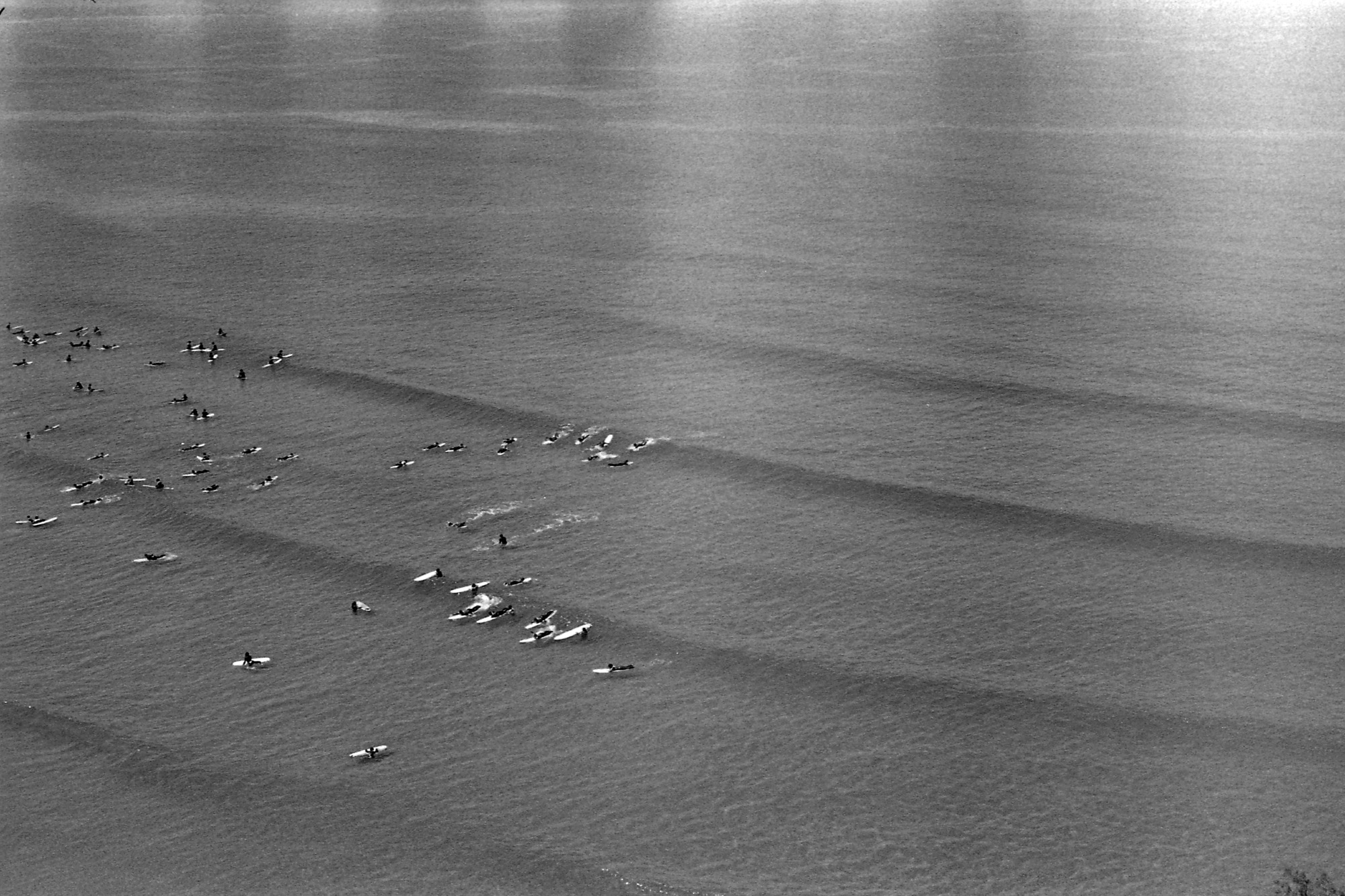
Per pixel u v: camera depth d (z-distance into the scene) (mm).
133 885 70938
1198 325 128750
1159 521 98188
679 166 194750
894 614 90125
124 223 173875
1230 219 159750
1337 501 99438
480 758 78750
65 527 103438
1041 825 72312
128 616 92812
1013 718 80125
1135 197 170625
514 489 106375
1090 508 100312
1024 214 164875
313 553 98875
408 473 108938
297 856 72375
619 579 94750
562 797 75688
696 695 83375
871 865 70188
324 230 168625
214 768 78500
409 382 123375
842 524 100312
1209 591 90688
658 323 134250
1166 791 74125
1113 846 70688
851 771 76750
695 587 93750
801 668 85000
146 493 107188
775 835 72562
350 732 81188
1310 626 86562
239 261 157625
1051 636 87125
